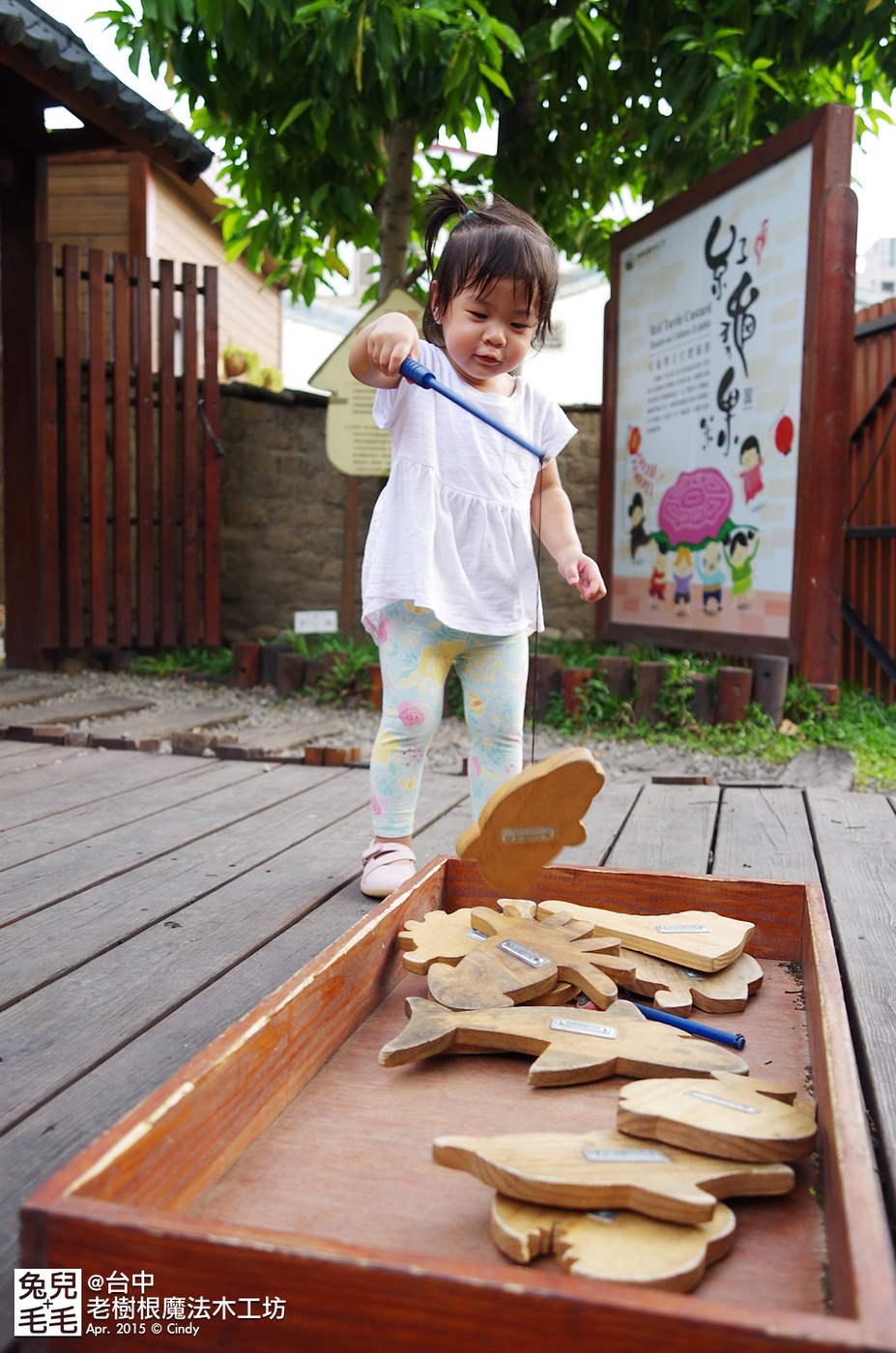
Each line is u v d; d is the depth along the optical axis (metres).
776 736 4.33
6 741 4.19
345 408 5.68
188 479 6.17
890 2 5.00
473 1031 1.40
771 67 5.51
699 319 5.24
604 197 6.59
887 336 5.85
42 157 5.59
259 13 4.45
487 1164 1.02
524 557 2.25
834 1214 0.96
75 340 5.76
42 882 2.33
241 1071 1.14
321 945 1.98
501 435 2.19
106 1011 1.67
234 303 10.47
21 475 5.75
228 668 5.88
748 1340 0.70
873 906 2.23
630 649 6.18
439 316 2.09
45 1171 1.22
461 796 3.34
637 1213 1.00
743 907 1.83
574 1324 0.73
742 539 4.98
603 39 5.44
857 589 6.09
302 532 6.85
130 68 4.59
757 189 4.77
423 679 2.23
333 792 3.37
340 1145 1.18
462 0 4.52
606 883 1.90
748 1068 1.36
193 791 3.35
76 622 5.88
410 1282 0.76
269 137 5.56
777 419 4.70
